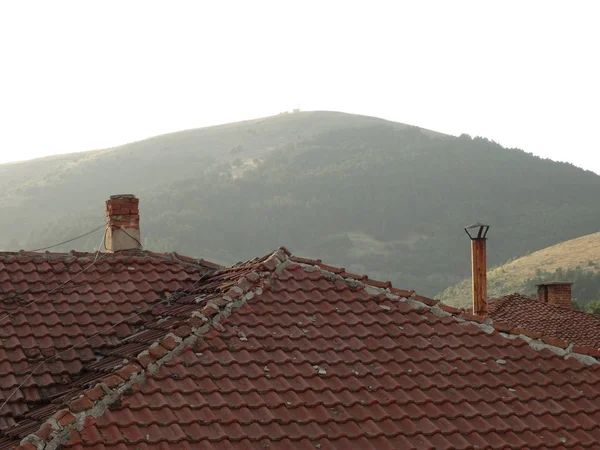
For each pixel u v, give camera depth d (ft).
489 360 86.38
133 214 112.16
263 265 91.91
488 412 78.84
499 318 240.94
